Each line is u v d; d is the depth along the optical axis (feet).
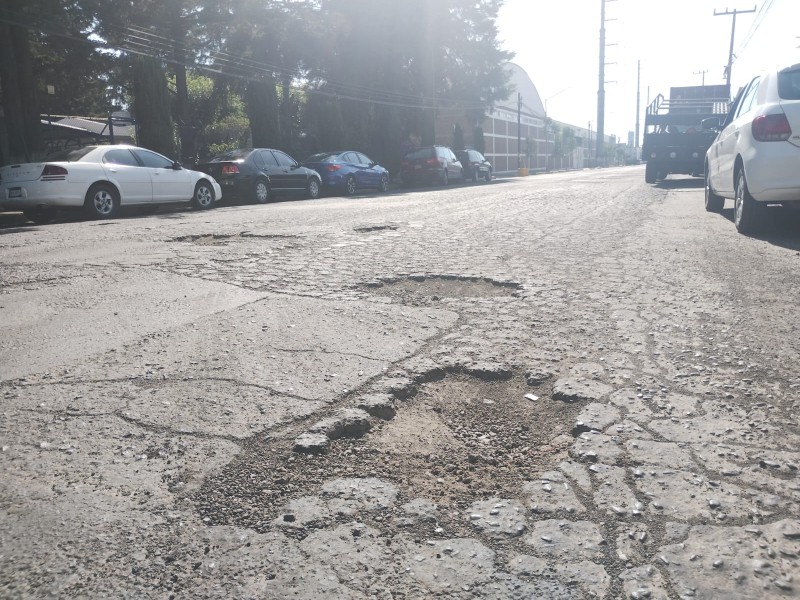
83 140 89.51
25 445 8.58
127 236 29.27
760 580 5.84
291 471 7.92
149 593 5.81
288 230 30.19
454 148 147.43
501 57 137.90
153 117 70.95
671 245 23.48
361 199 57.47
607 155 332.60
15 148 57.47
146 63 70.33
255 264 21.13
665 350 11.98
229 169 56.80
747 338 12.54
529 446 8.63
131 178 44.24
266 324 13.97
